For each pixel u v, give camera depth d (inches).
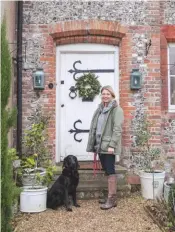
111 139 219.3
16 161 230.1
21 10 269.4
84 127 282.4
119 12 274.1
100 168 262.8
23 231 186.5
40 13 272.5
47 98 270.1
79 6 273.6
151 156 259.4
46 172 230.7
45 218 207.0
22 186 225.6
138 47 273.3
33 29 271.7
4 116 142.9
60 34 273.1
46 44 271.7
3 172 141.3
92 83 278.8
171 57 286.7
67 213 215.8
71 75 282.2
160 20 285.1
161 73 282.8
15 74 267.3
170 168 278.1
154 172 248.7
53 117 270.5
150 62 272.7
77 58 282.2
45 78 270.7
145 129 261.1
